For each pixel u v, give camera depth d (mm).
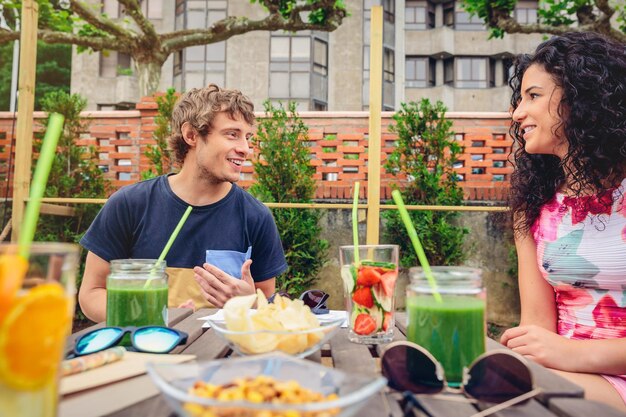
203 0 16141
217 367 672
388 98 17188
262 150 4332
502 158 4484
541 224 1592
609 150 1449
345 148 4570
